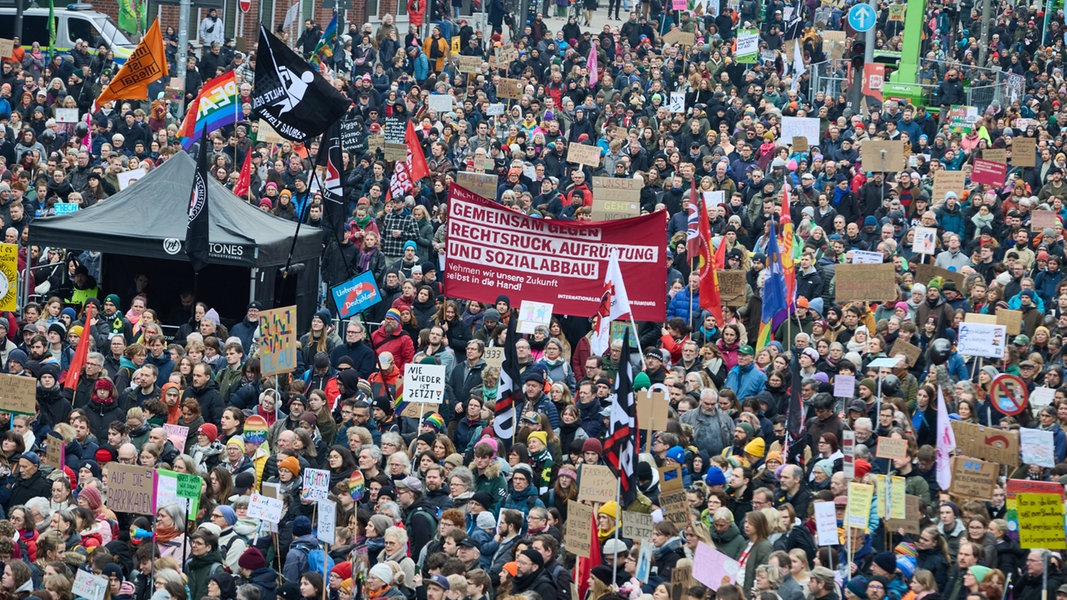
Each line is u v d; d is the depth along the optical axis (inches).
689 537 1946.4
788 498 2148.1
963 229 4001.0
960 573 1943.9
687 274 3570.4
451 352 2871.6
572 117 5187.0
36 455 2282.2
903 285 3346.5
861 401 2490.2
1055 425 2490.2
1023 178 4456.2
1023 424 2522.1
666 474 1929.1
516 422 2454.5
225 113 4411.9
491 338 2832.2
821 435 2396.7
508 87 5354.3
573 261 2938.0
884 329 2965.1
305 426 2372.0
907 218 4121.6
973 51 6875.0
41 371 2640.3
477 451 2170.3
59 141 4547.2
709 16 7071.9
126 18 6535.4
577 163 4495.6
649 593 1914.4
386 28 6013.8
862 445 2324.1
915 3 6200.8
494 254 2957.7
